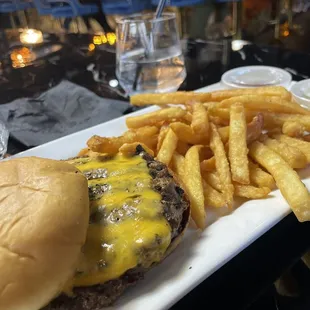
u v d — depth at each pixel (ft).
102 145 0.73
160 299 0.54
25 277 0.49
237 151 0.78
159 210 0.57
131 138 0.80
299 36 2.04
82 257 0.53
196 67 1.46
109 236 0.55
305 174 0.77
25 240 0.49
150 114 0.89
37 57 1.73
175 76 1.21
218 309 0.56
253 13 2.21
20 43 1.90
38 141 1.01
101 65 1.58
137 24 1.16
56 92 1.21
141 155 0.72
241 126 0.82
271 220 0.66
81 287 0.53
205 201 0.74
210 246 0.63
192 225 0.69
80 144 0.93
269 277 0.60
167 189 0.62
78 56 1.71
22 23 2.45
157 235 0.54
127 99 1.25
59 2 2.39
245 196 0.73
